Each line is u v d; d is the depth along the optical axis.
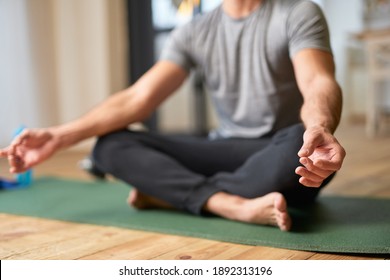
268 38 1.89
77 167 3.66
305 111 1.50
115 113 1.95
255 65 1.93
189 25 2.12
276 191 1.64
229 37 1.98
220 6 2.08
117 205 2.17
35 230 1.74
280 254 1.38
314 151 1.25
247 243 1.48
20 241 1.58
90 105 5.02
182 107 7.33
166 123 7.47
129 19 5.28
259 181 1.67
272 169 1.63
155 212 1.98
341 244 1.41
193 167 2.02
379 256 1.34
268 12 1.92
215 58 2.03
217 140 2.05
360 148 4.65
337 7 9.05
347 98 8.98
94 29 4.93
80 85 5.05
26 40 4.78
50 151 1.83
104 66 4.92
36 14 4.89
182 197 1.80
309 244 1.42
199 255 1.38
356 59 8.84
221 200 1.74
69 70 5.08
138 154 1.86
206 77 2.09
